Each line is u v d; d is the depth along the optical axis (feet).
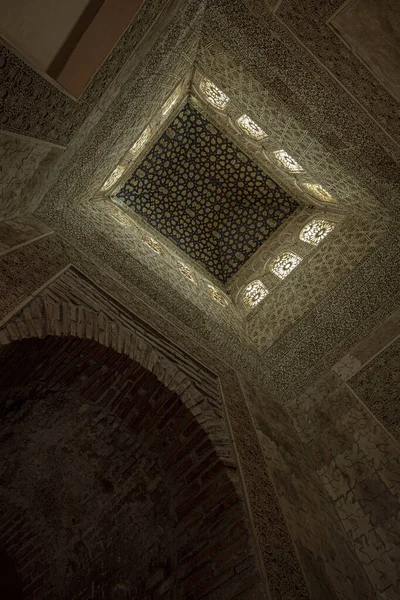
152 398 11.46
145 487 11.21
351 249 17.78
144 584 10.09
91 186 16.76
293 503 11.08
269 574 8.21
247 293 21.38
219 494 9.86
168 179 22.70
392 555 10.90
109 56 9.74
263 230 23.00
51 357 9.95
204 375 13.14
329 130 14.01
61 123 10.37
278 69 13.08
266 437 12.89
